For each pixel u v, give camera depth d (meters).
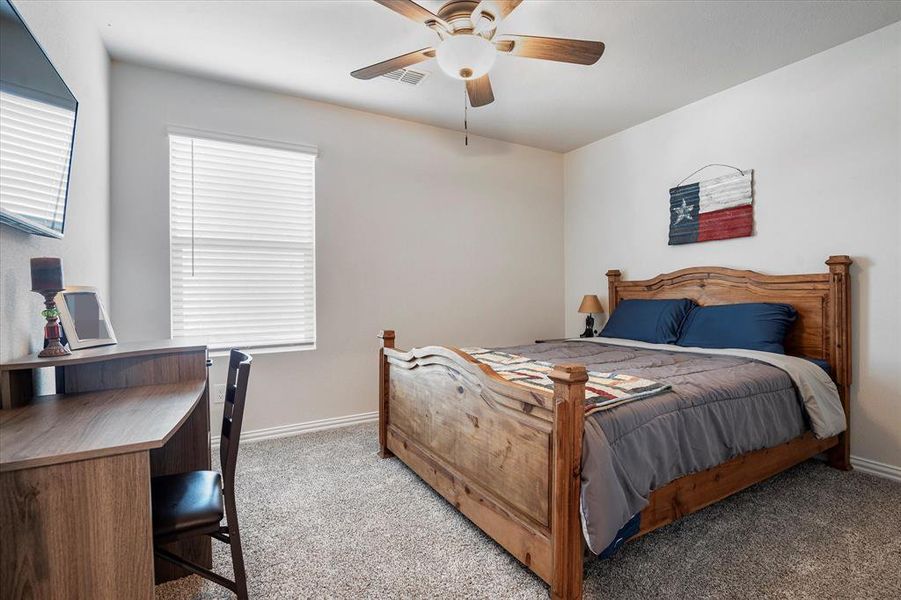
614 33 2.45
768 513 2.05
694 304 3.30
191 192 2.95
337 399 3.40
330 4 2.17
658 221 3.66
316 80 2.97
